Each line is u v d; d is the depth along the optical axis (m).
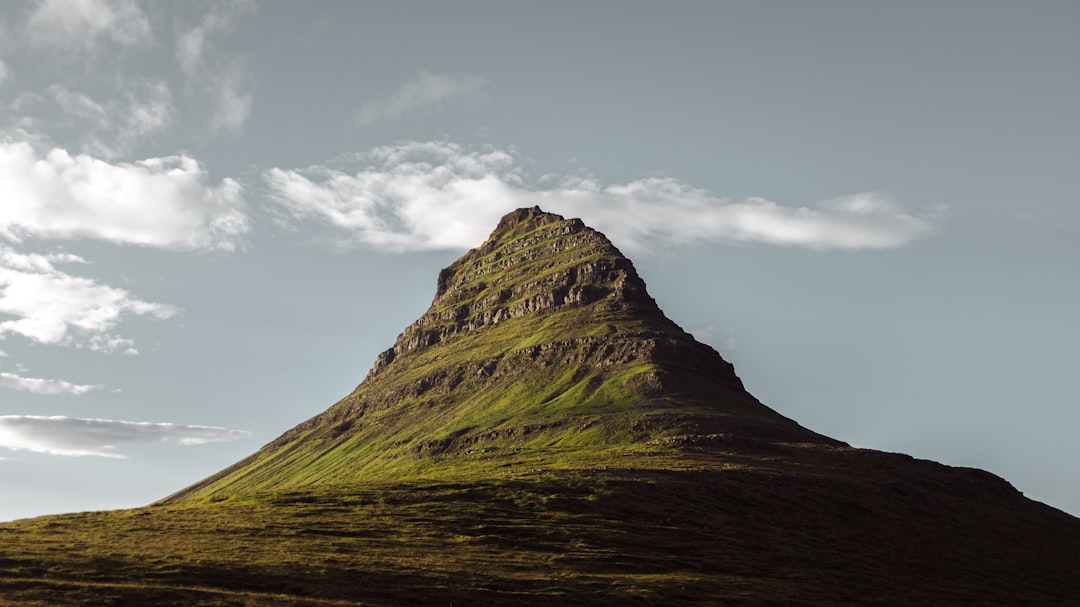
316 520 149.88
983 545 194.75
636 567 137.25
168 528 138.88
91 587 102.31
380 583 112.50
